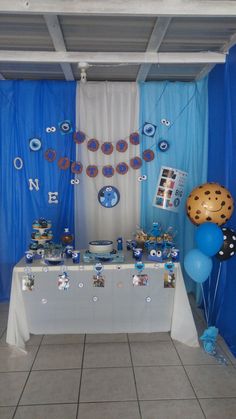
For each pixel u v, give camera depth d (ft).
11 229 12.31
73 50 9.73
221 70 10.09
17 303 9.11
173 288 9.39
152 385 7.58
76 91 12.10
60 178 12.30
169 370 8.11
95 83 12.12
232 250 8.45
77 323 9.49
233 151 8.98
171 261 9.29
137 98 12.20
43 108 12.08
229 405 6.97
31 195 12.30
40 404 7.00
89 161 12.34
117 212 12.59
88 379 7.79
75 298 9.33
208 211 8.62
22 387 7.52
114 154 12.34
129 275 9.28
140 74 11.31
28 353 8.82
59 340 9.41
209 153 11.43
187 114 12.33
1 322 10.75
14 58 9.72
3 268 12.42
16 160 12.14
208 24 8.28
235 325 8.95
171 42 9.32
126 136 12.34
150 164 12.44
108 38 8.96
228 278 9.39
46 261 9.16
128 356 8.68
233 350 8.86
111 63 10.22
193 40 9.20
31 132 12.12
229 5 7.06
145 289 9.37
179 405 6.96
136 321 9.57
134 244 10.30
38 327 9.48
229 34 8.86
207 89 11.68
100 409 6.86
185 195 12.53
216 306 10.33
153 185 12.53
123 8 7.02
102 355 8.73
